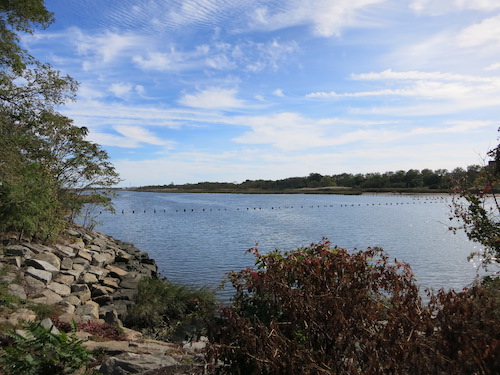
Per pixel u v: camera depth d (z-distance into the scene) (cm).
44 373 499
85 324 894
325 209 7956
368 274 362
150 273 1806
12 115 1856
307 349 321
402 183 18438
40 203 1446
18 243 1369
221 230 4159
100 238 2312
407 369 283
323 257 376
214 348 339
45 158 1909
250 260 2355
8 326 682
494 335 269
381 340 301
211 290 1439
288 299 351
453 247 2930
